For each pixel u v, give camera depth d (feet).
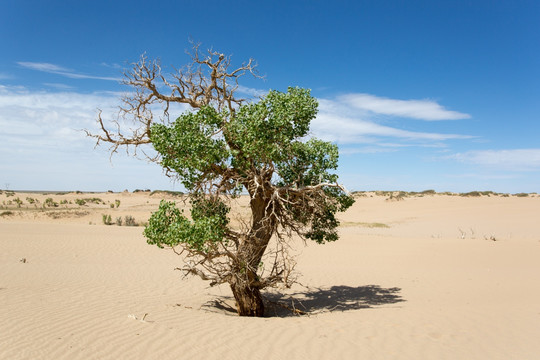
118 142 36.58
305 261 74.18
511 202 199.82
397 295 47.80
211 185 34.09
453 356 24.38
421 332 29.63
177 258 70.59
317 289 52.85
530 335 28.96
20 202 201.36
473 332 29.68
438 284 54.08
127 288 47.52
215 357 23.08
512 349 25.79
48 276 51.08
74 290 43.55
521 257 75.15
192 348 24.39
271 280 38.63
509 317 34.58
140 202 255.91
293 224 39.60
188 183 33.40
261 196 36.58
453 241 97.35
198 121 33.17
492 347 26.14
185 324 30.09
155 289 48.24
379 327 31.17
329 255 80.48
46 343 23.61
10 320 28.09
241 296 38.42
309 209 38.34
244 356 23.50
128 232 106.32
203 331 28.25
